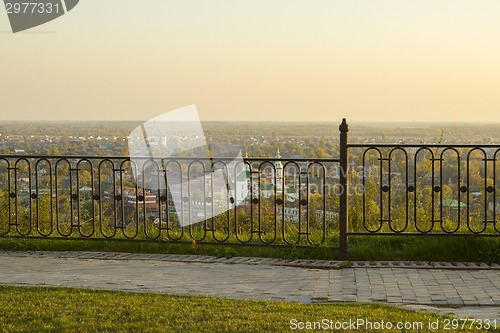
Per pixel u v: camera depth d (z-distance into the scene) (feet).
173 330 19.77
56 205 34.63
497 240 31.09
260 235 33.27
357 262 30.78
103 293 24.64
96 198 34.14
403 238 32.91
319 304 23.38
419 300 24.22
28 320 20.92
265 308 22.41
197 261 31.24
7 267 30.14
